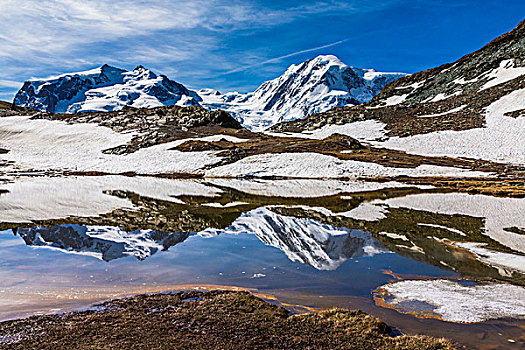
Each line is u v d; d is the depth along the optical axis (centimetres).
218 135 10300
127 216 2781
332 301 1204
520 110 8756
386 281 1400
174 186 5225
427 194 4106
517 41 12556
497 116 8906
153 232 2261
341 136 9644
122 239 2075
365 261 1656
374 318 1040
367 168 6512
